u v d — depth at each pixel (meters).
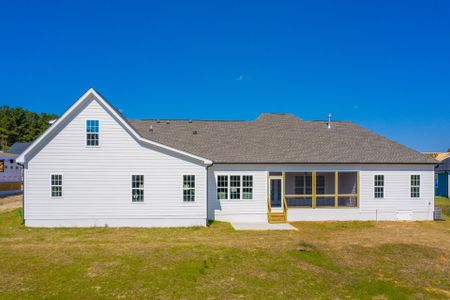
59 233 17.78
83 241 16.00
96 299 9.37
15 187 40.69
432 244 16.08
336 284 10.78
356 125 29.67
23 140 88.31
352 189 24.36
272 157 22.81
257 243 15.91
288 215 22.47
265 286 10.48
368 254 14.19
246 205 22.20
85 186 19.34
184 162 20.03
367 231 19.48
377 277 11.49
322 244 15.81
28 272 11.38
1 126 87.88
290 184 25.44
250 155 22.94
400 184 23.61
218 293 9.89
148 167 19.77
